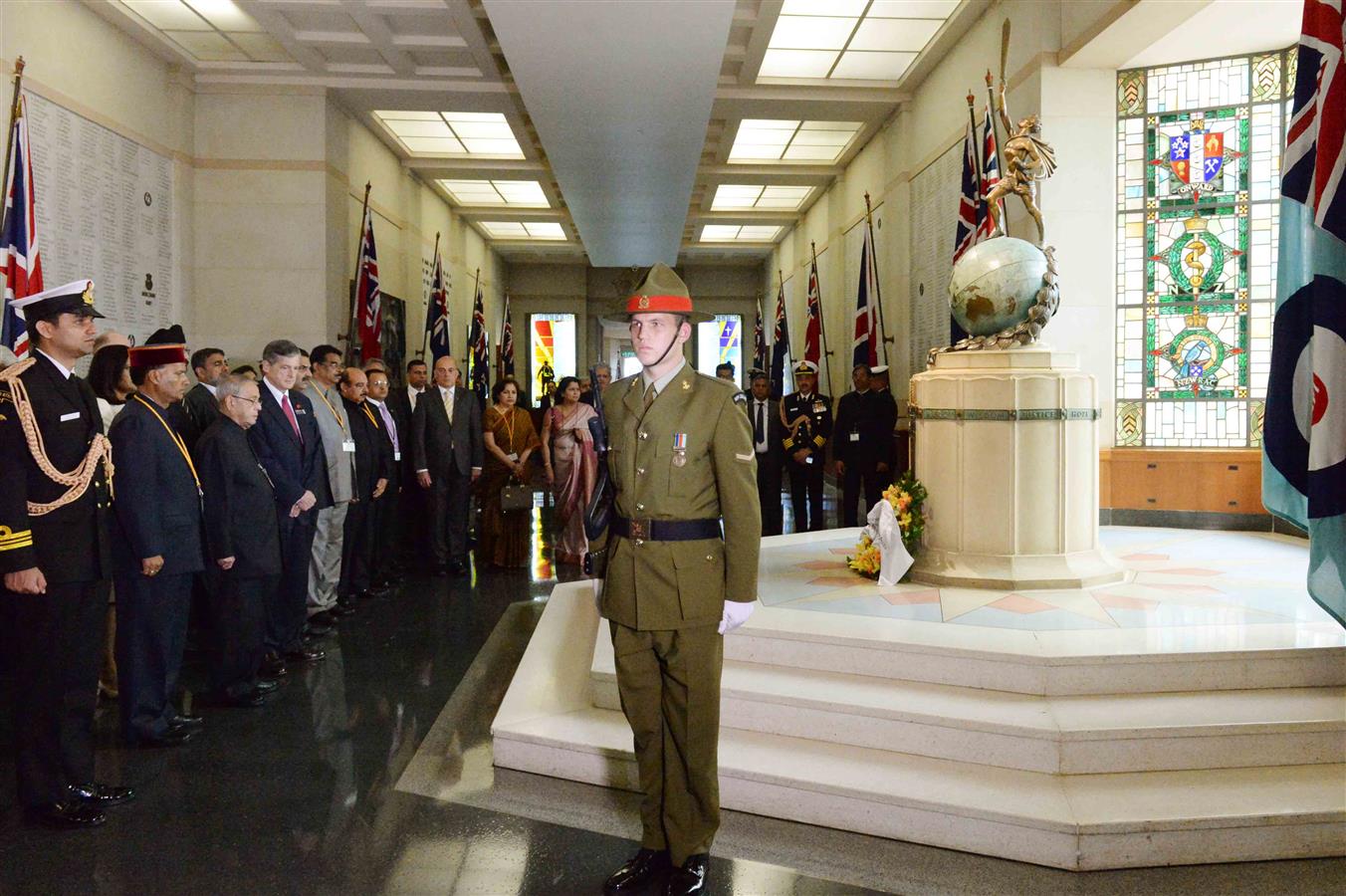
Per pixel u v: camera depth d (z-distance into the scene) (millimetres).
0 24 6887
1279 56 6902
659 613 2691
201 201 10148
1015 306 4910
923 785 3047
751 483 2748
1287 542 6355
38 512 3207
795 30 9250
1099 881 2730
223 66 9922
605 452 2924
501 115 11945
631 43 7555
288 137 10227
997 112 8008
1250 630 3779
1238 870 2789
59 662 3221
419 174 14188
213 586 4488
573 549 8531
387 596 7082
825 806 3098
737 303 23312
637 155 10914
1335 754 3164
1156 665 3436
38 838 3074
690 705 2711
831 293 15086
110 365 3854
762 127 12398
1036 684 3430
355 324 10703
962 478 4883
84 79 8023
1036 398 4762
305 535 5172
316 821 3199
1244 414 7121
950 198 9398
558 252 21469
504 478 8477
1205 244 7176
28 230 6633
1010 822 2852
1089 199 7277
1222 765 3135
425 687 4758
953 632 3795
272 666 4938
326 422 5996
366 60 9922
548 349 23094
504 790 3471
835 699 3436
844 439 9359
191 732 4082
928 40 9469
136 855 2953
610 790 3471
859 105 11062
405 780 3572
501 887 2758
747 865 2854
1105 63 7168
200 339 10148
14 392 3188
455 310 17297
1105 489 7355
